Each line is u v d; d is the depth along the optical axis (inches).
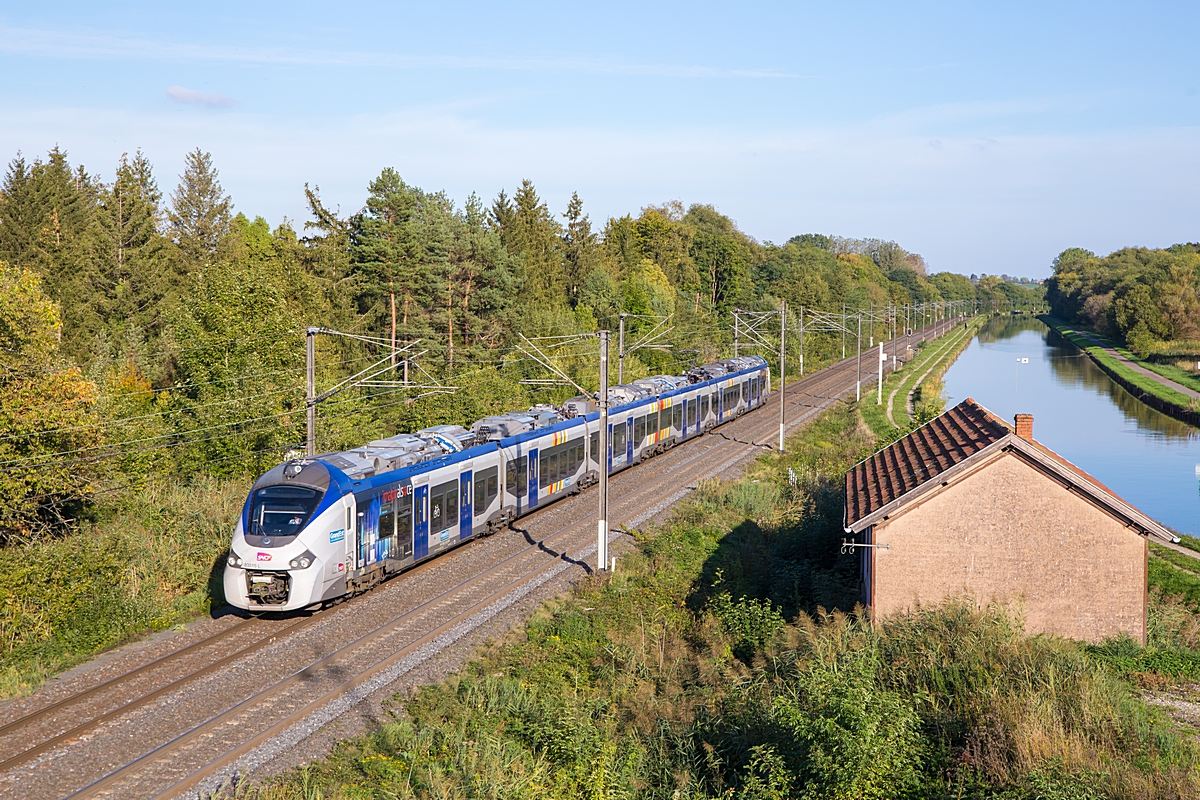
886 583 733.3
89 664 771.4
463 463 1114.1
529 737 624.4
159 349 2085.4
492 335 2502.5
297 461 901.8
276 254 2396.7
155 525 1136.8
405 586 972.6
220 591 964.6
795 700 574.2
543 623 871.7
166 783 555.2
